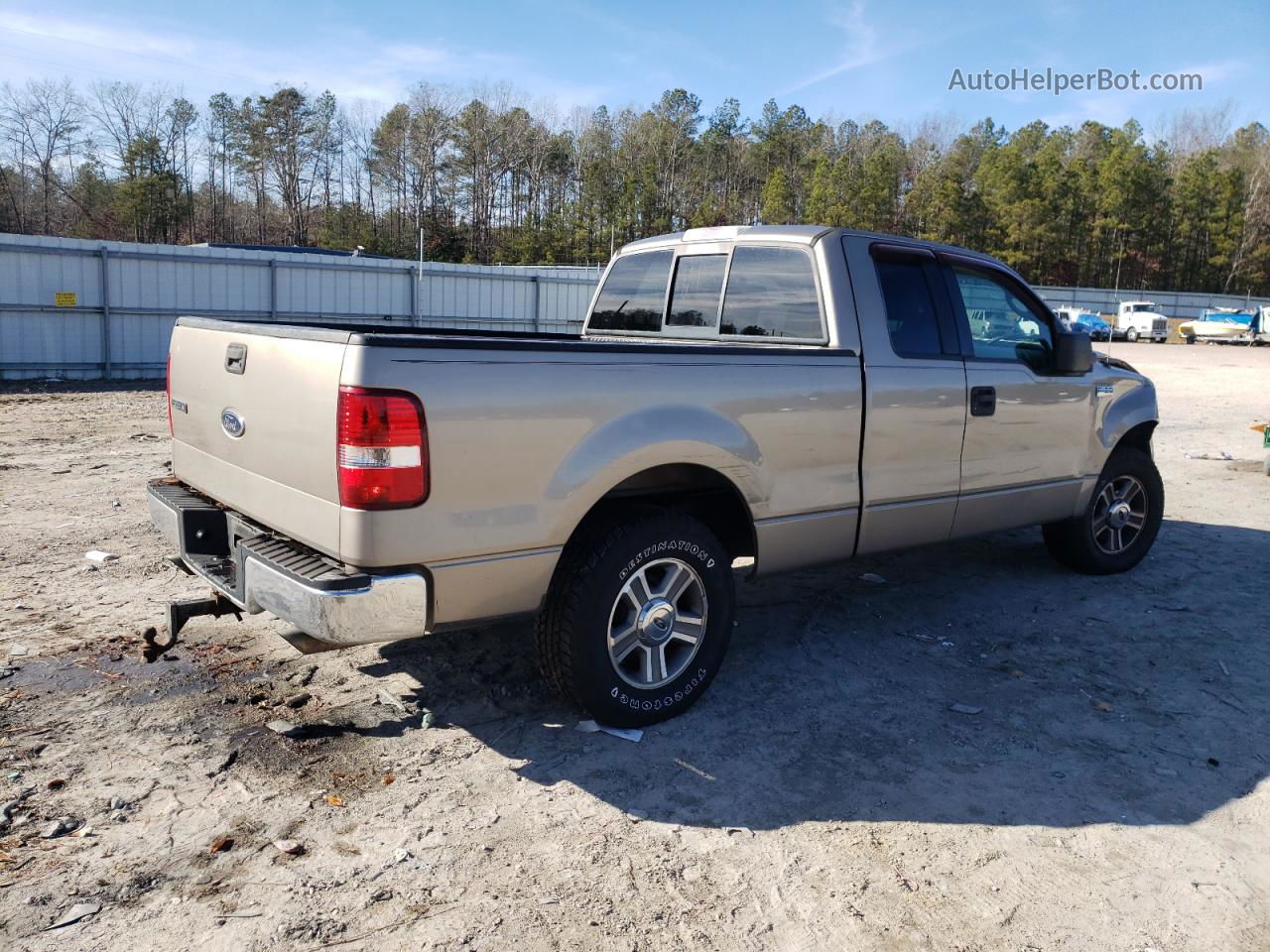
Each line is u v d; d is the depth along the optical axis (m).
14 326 17.48
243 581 3.27
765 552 4.02
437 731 3.62
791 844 2.94
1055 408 5.17
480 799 3.13
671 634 3.71
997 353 4.93
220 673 4.07
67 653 4.21
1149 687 4.27
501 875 2.72
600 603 3.44
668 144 100.38
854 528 4.32
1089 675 4.39
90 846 2.78
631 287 5.32
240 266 19.73
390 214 90.25
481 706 3.85
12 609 4.74
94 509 6.98
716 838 2.96
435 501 3.00
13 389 16.38
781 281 4.45
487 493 3.11
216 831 2.89
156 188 73.50
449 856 2.81
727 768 3.42
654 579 3.77
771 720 3.82
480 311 23.39
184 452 4.02
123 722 3.58
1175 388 22.27
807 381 3.99
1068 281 93.19
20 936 2.38
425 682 4.06
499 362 3.11
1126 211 89.25
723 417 3.71
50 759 3.28
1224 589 5.82
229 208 89.81
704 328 4.84
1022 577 5.94
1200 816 3.19
